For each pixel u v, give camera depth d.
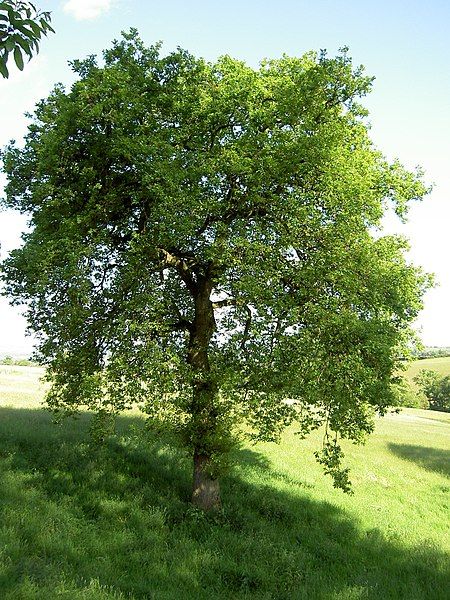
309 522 16.05
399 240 16.36
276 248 13.41
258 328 12.80
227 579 11.13
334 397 13.00
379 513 18.47
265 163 13.55
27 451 17.05
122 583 9.57
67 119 12.98
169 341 15.30
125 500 14.50
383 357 12.83
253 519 14.99
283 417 13.92
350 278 12.80
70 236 12.95
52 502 12.80
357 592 10.87
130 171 14.44
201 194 13.86
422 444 36.28
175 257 15.25
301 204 13.67
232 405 13.72
